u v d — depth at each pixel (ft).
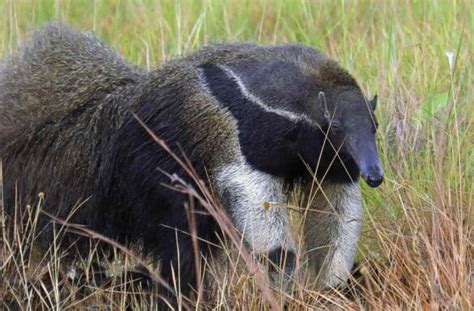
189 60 36.37
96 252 38.55
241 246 32.99
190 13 57.62
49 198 37.78
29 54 39.58
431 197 38.17
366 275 33.78
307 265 36.06
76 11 60.49
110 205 37.40
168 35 54.03
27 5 59.82
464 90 46.11
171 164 35.70
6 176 38.40
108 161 36.96
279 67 34.63
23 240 37.40
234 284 34.99
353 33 55.11
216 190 35.17
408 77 47.44
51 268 37.70
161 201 36.27
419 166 39.70
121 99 37.19
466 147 41.01
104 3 60.64
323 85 34.12
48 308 36.55
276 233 34.65
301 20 57.88
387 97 44.75
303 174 35.58
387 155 41.42
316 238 36.45
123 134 36.65
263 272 34.53
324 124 33.78
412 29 53.11
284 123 34.04
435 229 34.88
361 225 38.17
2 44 51.60
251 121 34.35
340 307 33.73
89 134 37.37
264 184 34.55
